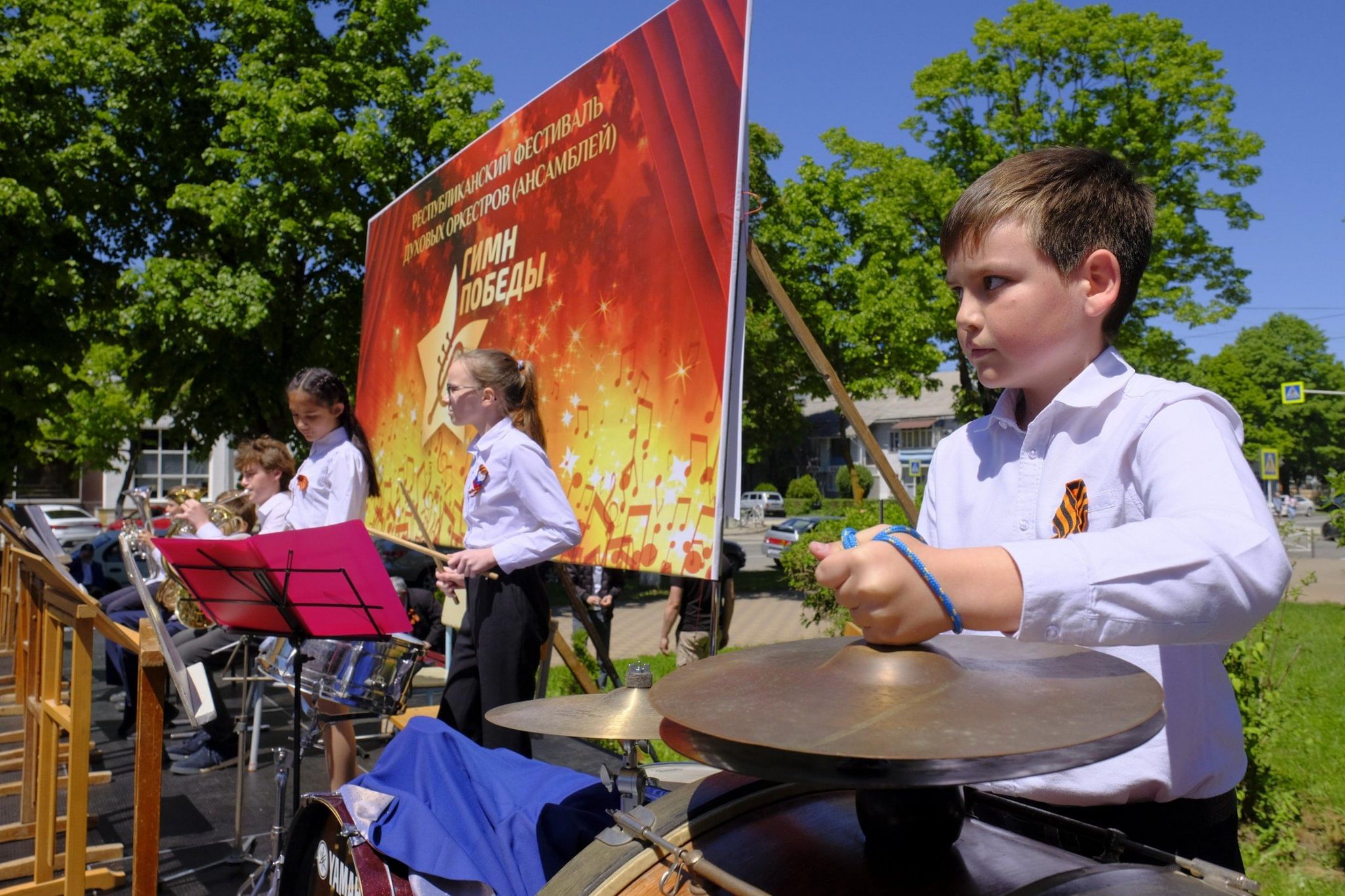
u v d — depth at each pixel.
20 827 3.64
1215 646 1.23
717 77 3.30
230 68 13.86
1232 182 18.97
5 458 13.95
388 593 2.58
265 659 3.29
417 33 14.12
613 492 3.71
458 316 5.33
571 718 1.69
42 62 12.47
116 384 23.48
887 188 19.09
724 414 3.20
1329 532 9.63
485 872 1.61
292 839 1.85
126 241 13.82
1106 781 1.19
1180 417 1.10
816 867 1.01
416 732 1.88
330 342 13.60
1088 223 1.17
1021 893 0.88
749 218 3.22
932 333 18.02
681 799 1.22
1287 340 62.12
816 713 0.82
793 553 6.17
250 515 5.33
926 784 0.77
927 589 0.88
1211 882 0.97
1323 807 4.04
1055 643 0.93
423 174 13.58
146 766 2.55
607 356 3.85
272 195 12.34
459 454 5.26
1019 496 1.29
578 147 4.20
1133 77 19.11
